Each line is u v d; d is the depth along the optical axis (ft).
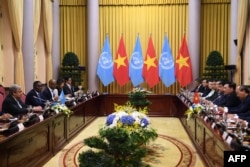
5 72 23.38
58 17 32.40
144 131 13.55
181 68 30.68
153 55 31.30
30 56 24.63
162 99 29.81
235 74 28.55
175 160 15.01
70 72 30.71
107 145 7.07
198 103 17.37
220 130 11.09
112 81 31.78
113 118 13.60
